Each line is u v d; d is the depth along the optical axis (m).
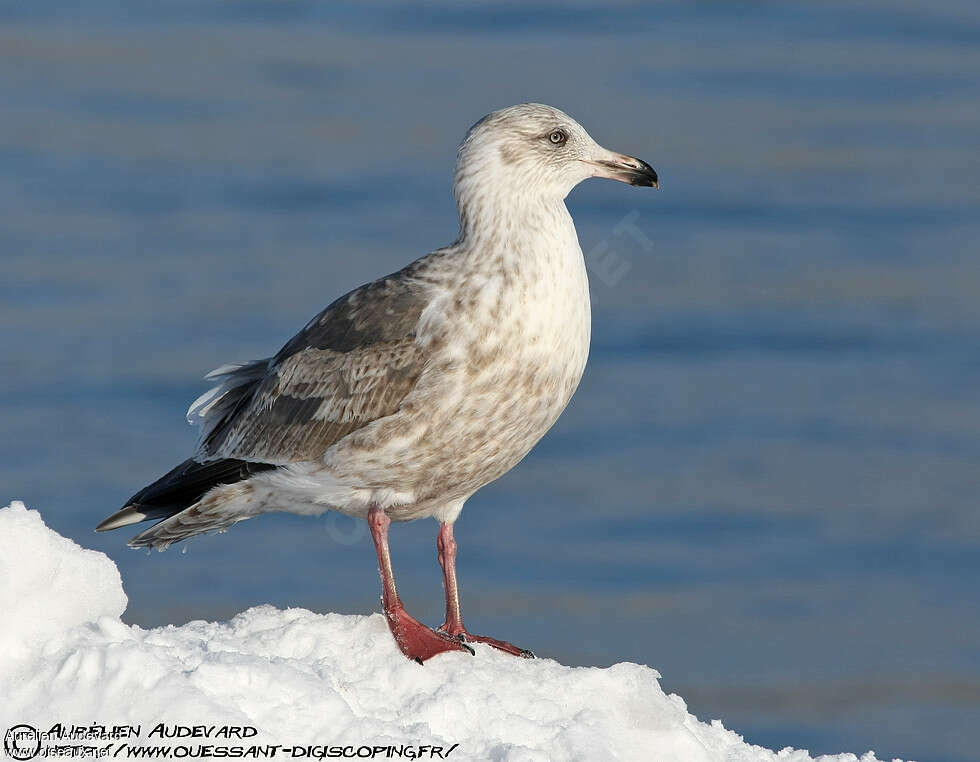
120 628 6.90
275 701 6.39
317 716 6.38
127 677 6.31
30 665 6.61
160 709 6.18
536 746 6.87
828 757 7.77
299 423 8.90
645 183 8.91
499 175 8.68
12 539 6.84
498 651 8.28
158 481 9.59
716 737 7.66
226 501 9.30
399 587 20.17
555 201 8.80
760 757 7.58
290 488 9.03
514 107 8.89
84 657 6.41
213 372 9.75
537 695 7.27
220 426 9.64
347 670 7.48
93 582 7.05
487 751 6.62
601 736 6.95
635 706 7.30
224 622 7.96
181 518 9.35
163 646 6.86
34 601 6.82
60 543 7.02
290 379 9.00
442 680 7.38
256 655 7.14
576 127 8.90
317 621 7.86
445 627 8.92
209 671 6.39
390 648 7.70
